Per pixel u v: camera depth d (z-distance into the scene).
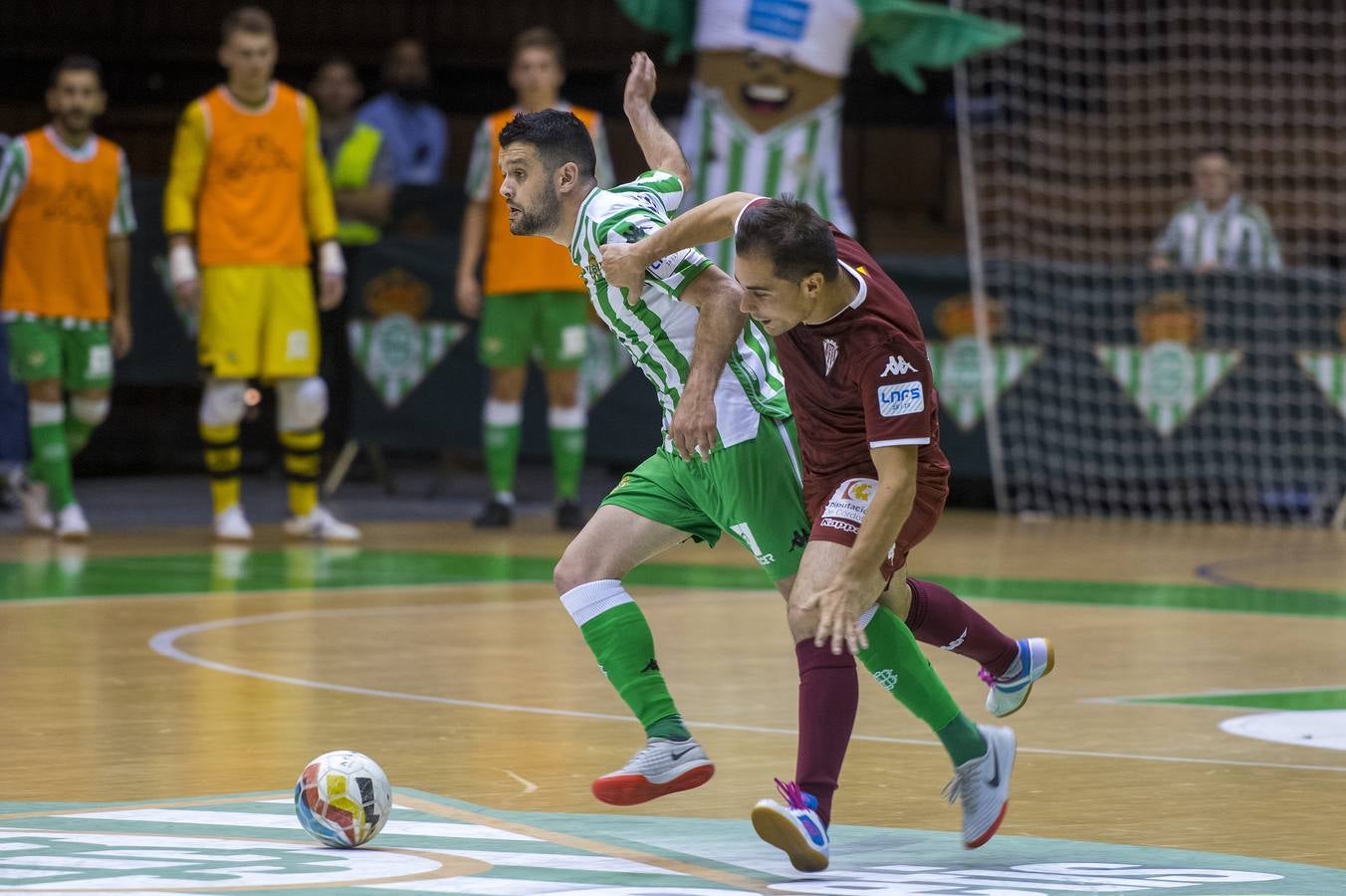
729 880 6.27
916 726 9.64
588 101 30.95
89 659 11.62
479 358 23.16
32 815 7.24
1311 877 6.34
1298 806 7.68
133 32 30.86
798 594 6.77
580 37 31.86
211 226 18.98
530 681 10.95
